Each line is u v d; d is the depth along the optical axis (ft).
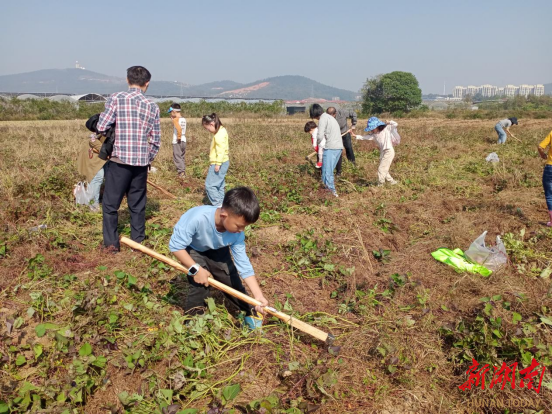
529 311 12.89
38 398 8.97
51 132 64.54
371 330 12.00
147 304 12.78
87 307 11.56
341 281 15.39
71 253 17.13
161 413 8.76
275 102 165.99
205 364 10.60
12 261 15.47
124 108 16.83
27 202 21.48
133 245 11.62
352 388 10.22
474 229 20.36
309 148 48.47
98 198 23.04
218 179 23.59
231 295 11.99
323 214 22.49
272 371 10.73
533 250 17.88
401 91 220.23
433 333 12.07
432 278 15.44
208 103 157.79
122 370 10.28
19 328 11.78
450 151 46.01
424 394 10.14
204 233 10.80
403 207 24.25
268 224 21.22
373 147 48.85
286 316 11.14
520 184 29.27
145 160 17.43
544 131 68.39
